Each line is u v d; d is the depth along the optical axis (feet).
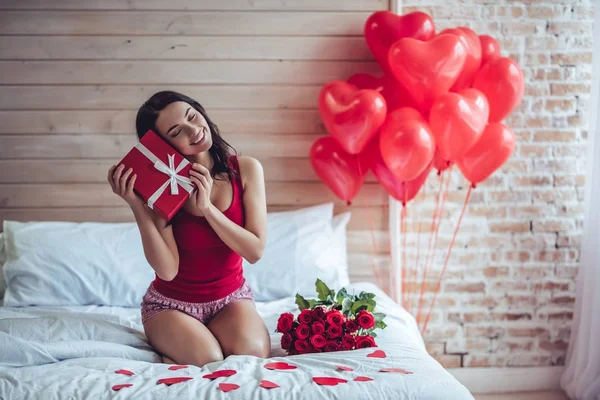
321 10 9.76
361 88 9.18
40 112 9.60
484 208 10.08
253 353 6.28
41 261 8.48
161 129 6.40
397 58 8.23
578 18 9.91
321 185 9.90
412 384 5.18
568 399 9.84
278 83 9.80
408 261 10.14
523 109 9.97
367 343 6.28
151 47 9.63
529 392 10.15
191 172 6.23
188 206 6.53
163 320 6.47
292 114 9.82
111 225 9.11
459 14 9.84
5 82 9.53
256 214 6.81
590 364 8.93
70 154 9.66
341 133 8.38
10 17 9.46
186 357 6.17
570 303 10.19
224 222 6.37
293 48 9.77
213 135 6.79
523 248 10.13
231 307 6.70
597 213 8.94
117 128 9.67
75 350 6.03
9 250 8.64
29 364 5.81
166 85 9.70
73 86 9.61
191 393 5.03
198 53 9.68
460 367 10.28
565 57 9.93
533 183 10.06
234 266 6.89
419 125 8.07
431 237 10.09
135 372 5.62
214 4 9.64
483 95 8.41
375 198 9.99
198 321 6.56
